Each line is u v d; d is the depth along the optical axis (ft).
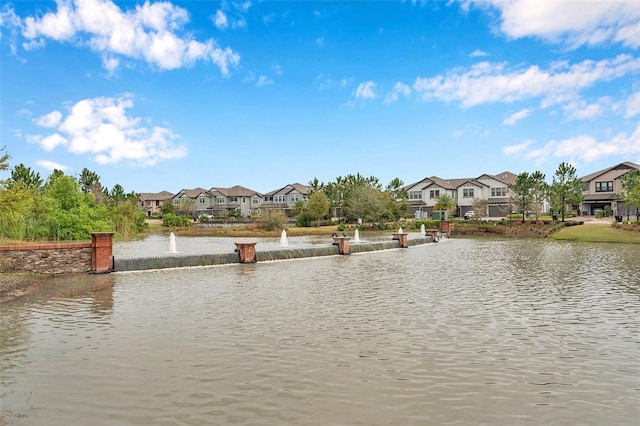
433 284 54.90
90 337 31.30
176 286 53.11
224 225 223.30
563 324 35.06
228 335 31.81
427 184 254.88
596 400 21.17
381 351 28.30
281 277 61.11
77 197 118.32
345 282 56.70
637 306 41.55
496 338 31.17
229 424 18.61
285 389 22.27
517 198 184.55
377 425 18.61
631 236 128.06
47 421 18.97
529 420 19.13
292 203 306.14
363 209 191.11
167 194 379.14
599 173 222.28
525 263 77.61
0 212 63.52
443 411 19.93
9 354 27.66
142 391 22.06
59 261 60.70
